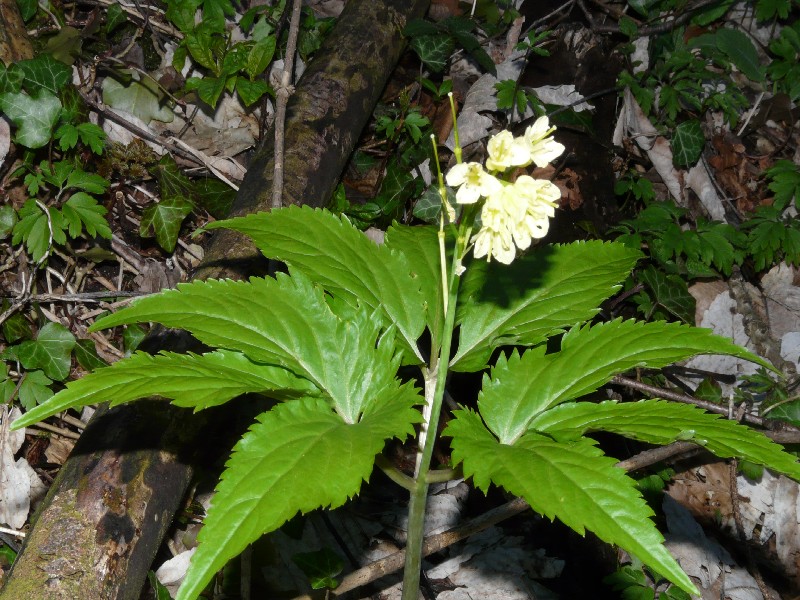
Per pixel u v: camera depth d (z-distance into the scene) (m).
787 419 0.70
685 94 0.90
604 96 0.85
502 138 0.30
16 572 0.39
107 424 0.44
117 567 0.40
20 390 0.58
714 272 0.81
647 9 0.96
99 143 0.64
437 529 0.61
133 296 0.63
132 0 0.78
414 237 0.40
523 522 0.63
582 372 0.34
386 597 0.56
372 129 0.81
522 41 0.82
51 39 0.72
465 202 0.30
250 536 0.26
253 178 0.57
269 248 0.36
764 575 0.71
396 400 0.32
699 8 0.96
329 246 0.37
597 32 0.89
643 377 0.76
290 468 0.28
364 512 0.61
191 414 0.45
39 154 0.65
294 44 0.60
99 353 0.63
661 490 0.69
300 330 0.34
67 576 0.39
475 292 0.39
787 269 0.90
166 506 0.44
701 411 0.32
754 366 0.83
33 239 0.60
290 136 0.59
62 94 0.64
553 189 0.30
